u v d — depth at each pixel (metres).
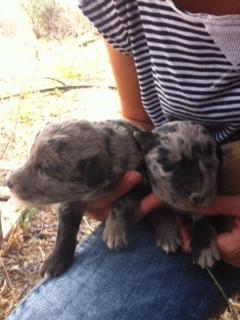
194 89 0.40
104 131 0.39
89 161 0.37
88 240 0.43
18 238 0.64
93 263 0.41
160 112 0.45
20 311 0.39
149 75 0.43
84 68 1.12
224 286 0.40
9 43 1.26
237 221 0.39
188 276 0.39
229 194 0.39
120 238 0.41
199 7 0.39
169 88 0.41
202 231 0.39
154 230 0.42
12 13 1.36
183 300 0.38
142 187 0.40
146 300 0.38
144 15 0.40
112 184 0.38
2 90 1.04
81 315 0.37
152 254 0.41
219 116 0.40
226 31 0.37
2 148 0.82
